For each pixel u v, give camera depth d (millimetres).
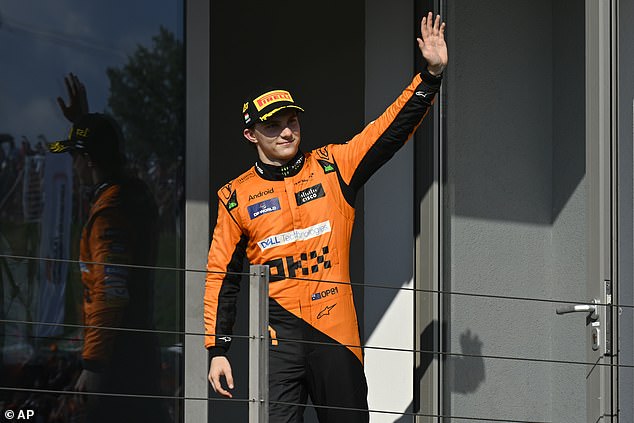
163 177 10875
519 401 12664
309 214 9625
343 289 9648
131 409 10625
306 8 15109
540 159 12930
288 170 9680
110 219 10672
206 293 9672
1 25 10375
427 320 12258
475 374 12422
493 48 12680
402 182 12578
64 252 10508
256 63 15484
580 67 12719
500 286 12641
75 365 10477
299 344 9578
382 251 12766
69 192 10555
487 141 12617
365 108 12984
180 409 10805
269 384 9578
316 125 15000
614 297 10703
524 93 12859
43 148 10477
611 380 10562
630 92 12609
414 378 12359
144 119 10828
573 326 12727
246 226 9648
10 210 10359
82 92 10625
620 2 12648
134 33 10812
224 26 15688
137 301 10711
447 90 12383
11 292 10320
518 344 12688
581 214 12688
